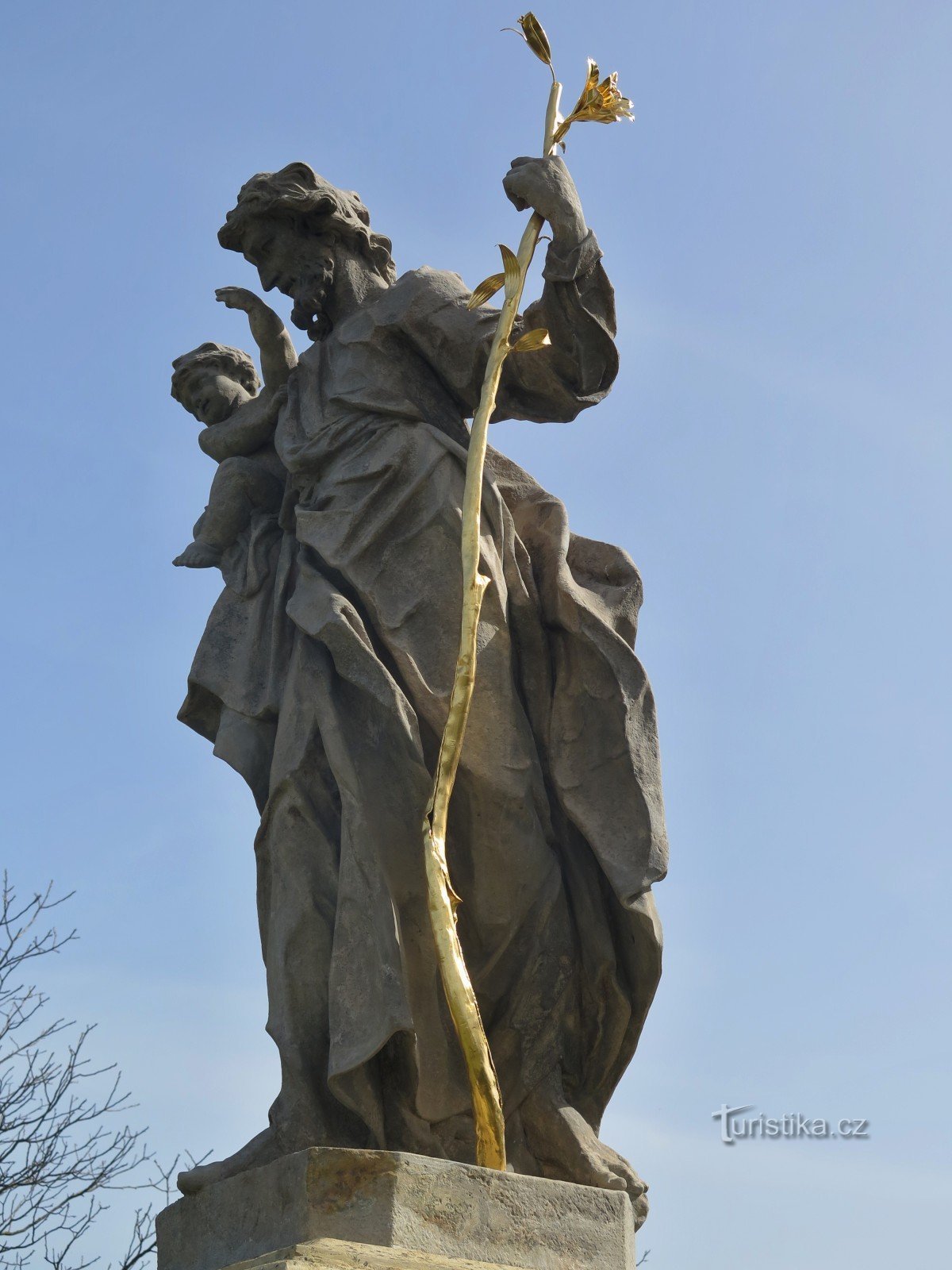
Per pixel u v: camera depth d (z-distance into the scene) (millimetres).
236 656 7961
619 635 7691
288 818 7414
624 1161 7297
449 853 7410
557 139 7723
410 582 7617
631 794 7484
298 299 8250
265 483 8289
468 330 7953
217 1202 6691
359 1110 6941
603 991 7512
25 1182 12125
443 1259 6164
